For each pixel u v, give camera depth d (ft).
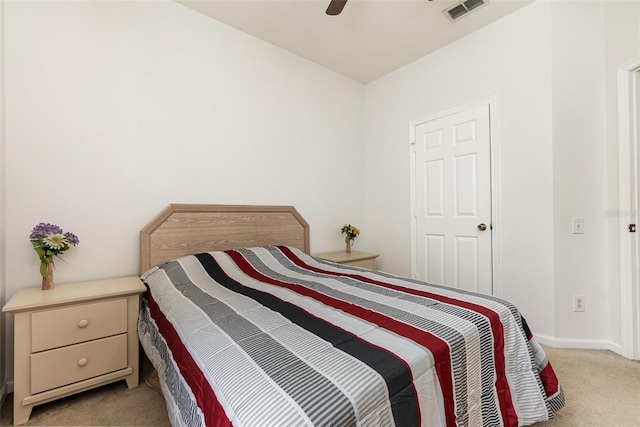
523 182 7.79
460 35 8.89
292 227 9.59
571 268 7.30
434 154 9.73
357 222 11.73
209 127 8.09
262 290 5.43
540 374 4.57
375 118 11.66
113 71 6.71
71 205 6.22
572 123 7.29
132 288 5.75
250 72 8.87
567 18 7.29
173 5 7.52
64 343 5.01
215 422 2.55
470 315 4.11
